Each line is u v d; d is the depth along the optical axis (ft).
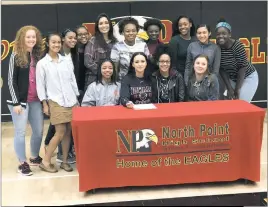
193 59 13.10
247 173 11.76
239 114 11.31
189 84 12.99
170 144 11.25
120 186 11.34
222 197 11.12
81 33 14.33
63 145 13.15
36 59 12.89
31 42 12.19
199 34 13.66
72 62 13.57
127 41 13.80
